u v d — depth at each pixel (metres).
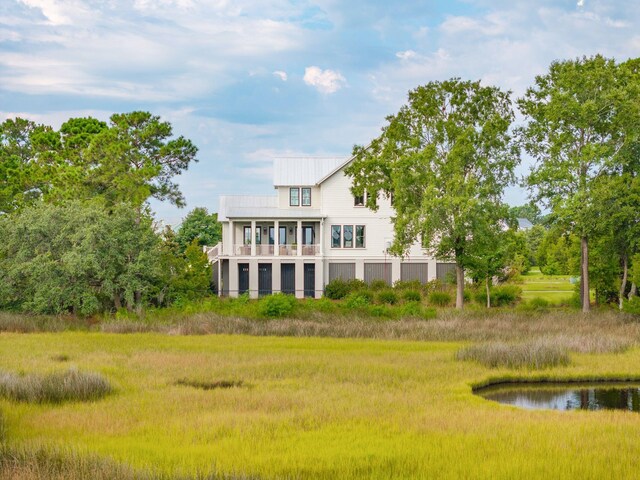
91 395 16.53
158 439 12.88
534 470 10.95
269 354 23.86
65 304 36.72
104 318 35.50
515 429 13.55
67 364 21.11
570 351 24.88
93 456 11.06
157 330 31.94
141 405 15.68
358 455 11.76
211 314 33.84
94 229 36.38
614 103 38.12
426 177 37.97
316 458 11.61
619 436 13.03
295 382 18.56
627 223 38.50
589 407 16.91
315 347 26.23
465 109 39.69
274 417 14.51
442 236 38.50
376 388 17.80
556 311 37.56
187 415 14.73
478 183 38.31
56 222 38.09
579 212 37.38
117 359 22.55
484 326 31.03
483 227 36.81
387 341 28.12
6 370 19.12
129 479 9.99
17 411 15.02
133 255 38.06
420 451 12.02
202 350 25.14
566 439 12.84
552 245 63.31
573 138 39.00
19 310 38.34
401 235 38.03
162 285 40.00
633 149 39.16
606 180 38.16
